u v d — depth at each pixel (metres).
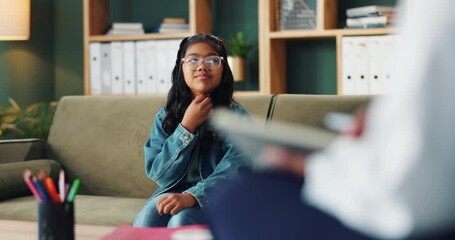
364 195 0.62
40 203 1.34
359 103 2.68
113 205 2.65
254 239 0.76
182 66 2.42
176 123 2.40
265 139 0.74
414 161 0.58
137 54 4.18
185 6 4.50
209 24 4.28
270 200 0.76
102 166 3.04
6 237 1.69
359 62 3.72
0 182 2.76
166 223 2.26
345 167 0.64
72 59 4.80
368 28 3.71
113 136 3.04
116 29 4.27
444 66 0.58
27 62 4.61
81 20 4.76
